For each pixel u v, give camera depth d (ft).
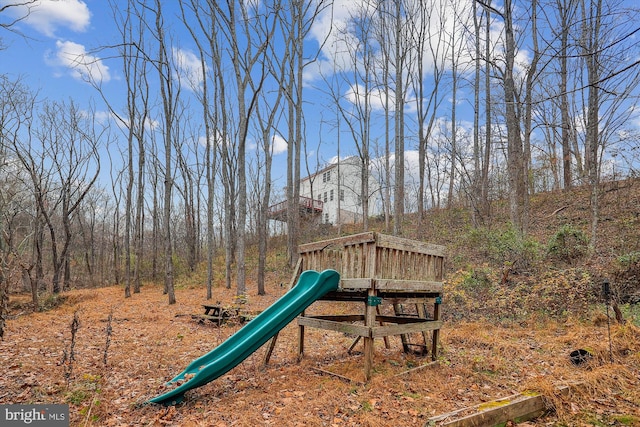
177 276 65.62
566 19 36.68
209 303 42.19
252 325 14.82
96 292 55.47
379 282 15.10
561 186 65.98
